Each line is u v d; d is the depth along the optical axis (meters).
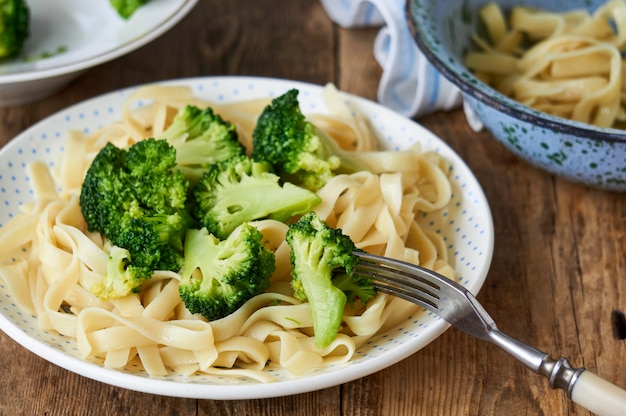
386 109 0.80
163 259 0.67
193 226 0.69
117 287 0.65
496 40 0.88
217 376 0.64
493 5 0.87
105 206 0.68
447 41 0.81
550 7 0.90
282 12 0.99
